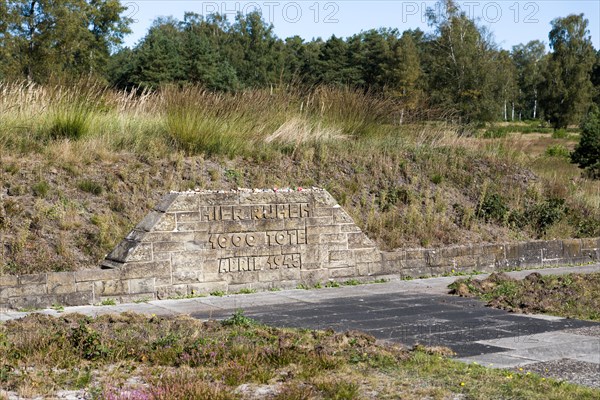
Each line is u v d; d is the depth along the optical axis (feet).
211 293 42.19
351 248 46.88
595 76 359.05
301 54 265.13
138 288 39.99
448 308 37.99
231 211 42.88
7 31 136.87
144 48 160.56
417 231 53.36
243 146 57.41
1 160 47.65
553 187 65.57
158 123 57.88
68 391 22.71
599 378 24.49
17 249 40.32
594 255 58.29
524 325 33.37
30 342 27.20
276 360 25.70
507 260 53.57
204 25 271.28
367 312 36.78
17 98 55.26
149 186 49.47
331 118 65.36
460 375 24.38
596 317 35.32
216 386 22.61
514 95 293.84
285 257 44.60
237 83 161.58
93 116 55.93
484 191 59.88
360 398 21.71
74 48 146.82
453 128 70.64
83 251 42.16
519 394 22.17
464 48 204.95
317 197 45.78
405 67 222.48
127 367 25.34
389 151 62.80
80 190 47.03
